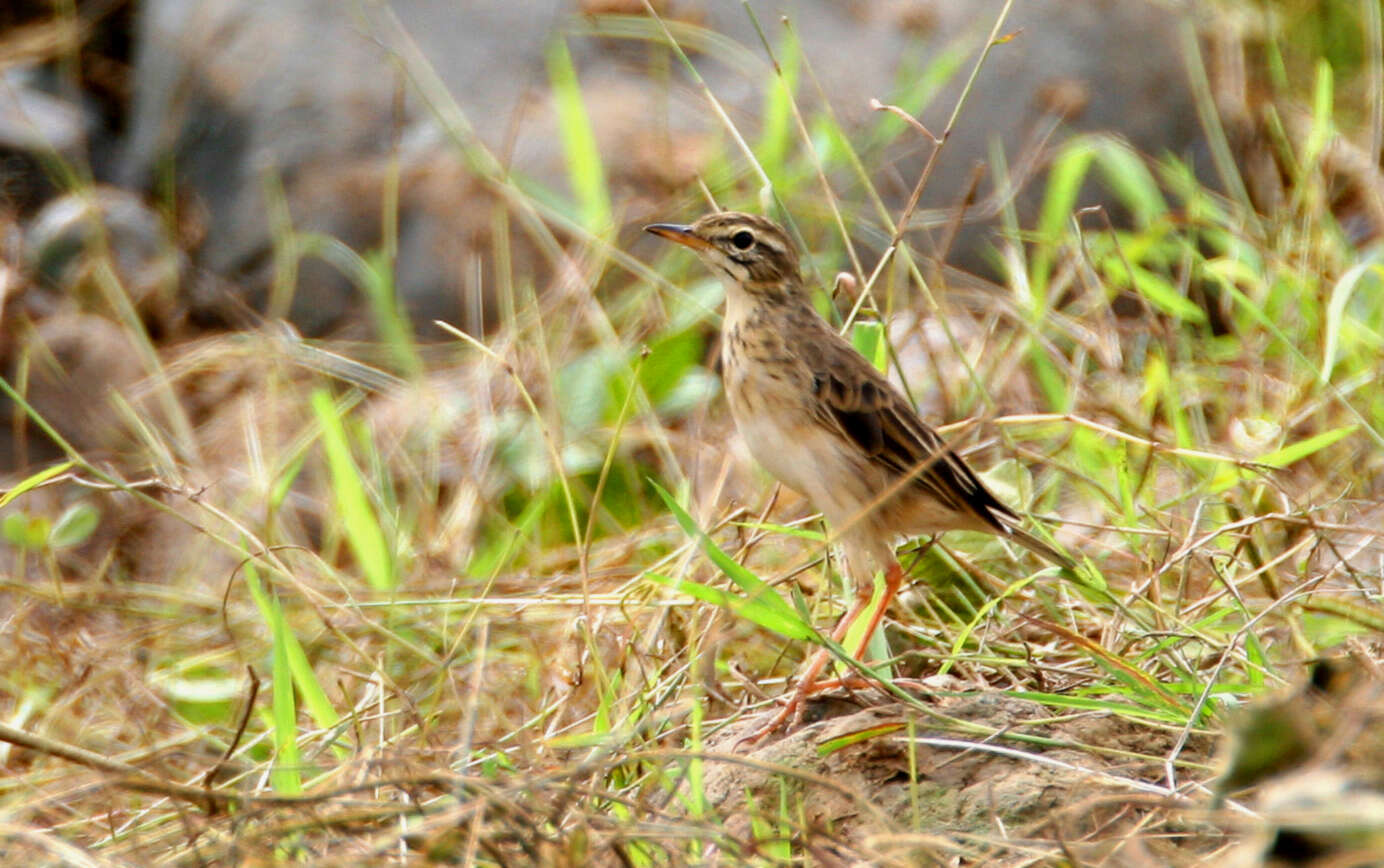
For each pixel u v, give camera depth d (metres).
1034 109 15.63
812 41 16.08
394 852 7.22
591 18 16.22
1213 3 16.42
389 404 13.80
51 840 7.03
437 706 9.55
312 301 15.55
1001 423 10.38
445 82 16.30
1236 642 8.45
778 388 9.73
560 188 15.23
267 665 11.04
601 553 11.61
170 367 14.63
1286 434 10.98
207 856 7.30
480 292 14.66
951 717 8.23
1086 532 11.16
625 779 8.45
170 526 13.05
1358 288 13.23
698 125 15.45
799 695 8.70
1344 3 17.02
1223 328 14.44
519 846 7.11
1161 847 6.99
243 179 16.47
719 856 7.34
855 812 7.74
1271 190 15.21
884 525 9.59
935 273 13.08
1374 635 8.61
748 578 8.34
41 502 13.37
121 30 18.31
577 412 12.78
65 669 10.85
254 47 16.89
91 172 17.45
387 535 11.92
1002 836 7.29
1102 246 13.48
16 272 15.69
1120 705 8.07
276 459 13.27
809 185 14.61
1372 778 5.95
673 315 13.70
